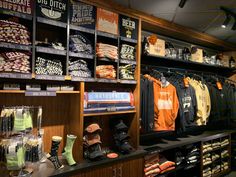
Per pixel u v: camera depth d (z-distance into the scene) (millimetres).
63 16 2234
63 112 2549
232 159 4684
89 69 2531
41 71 2111
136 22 2881
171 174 3529
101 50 2535
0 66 1871
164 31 3549
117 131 2791
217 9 2967
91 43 2504
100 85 2863
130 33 2807
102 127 2902
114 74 2666
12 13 1914
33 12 2035
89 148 2455
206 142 3969
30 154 2080
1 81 2076
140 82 2988
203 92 3885
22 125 2006
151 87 3055
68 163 2225
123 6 2719
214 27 3693
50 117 2457
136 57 2895
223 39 4438
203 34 3990
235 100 4648
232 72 5117
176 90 3398
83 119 2557
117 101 2703
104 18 2551
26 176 1904
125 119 3041
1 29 1878
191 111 3551
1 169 1953
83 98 2365
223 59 4703
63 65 2307
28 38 2043
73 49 2334
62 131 2541
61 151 2516
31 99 2332
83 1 2373
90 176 2246
